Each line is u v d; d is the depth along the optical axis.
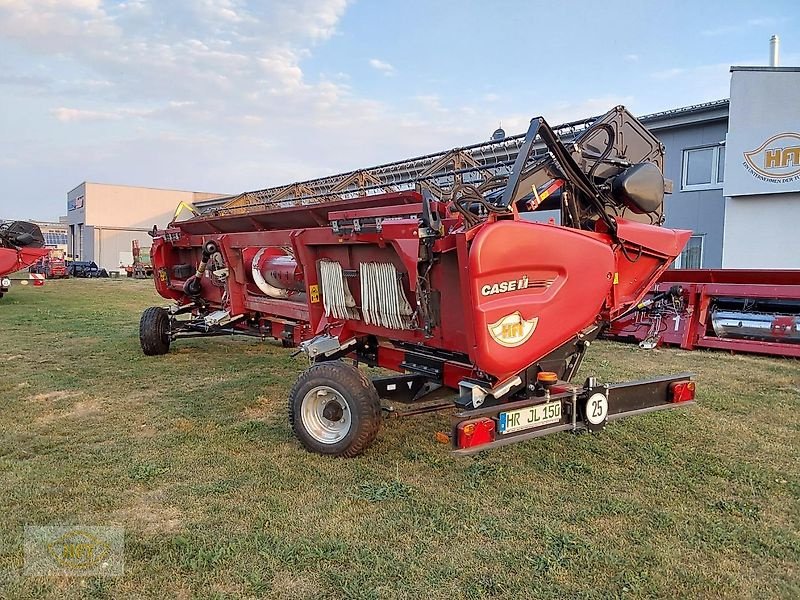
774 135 12.48
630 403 4.01
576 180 4.04
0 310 14.33
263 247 6.08
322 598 2.64
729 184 13.15
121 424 5.07
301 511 3.46
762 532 3.23
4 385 6.46
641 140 4.63
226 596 2.65
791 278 8.17
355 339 4.88
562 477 3.97
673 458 4.30
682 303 8.94
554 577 2.81
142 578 2.78
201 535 3.16
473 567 2.89
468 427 3.29
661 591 2.70
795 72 12.09
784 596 2.68
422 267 3.85
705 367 7.40
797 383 6.52
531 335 3.67
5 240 15.40
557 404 3.67
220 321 6.62
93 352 8.48
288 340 6.31
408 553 3.01
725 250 13.53
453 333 3.98
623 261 4.30
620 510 3.48
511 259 3.50
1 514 3.38
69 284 27.23
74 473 3.99
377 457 4.28
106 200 55.84
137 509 3.48
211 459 4.26
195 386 6.45
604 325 4.33
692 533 3.22
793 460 4.28
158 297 19.08
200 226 7.88
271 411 5.48
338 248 4.67
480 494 3.70
